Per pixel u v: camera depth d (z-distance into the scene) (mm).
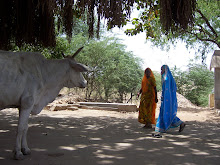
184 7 5441
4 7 6289
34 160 3627
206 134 6074
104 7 4988
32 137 5266
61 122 7645
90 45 16922
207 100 17953
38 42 7125
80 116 9344
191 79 18922
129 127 7027
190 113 11281
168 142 5090
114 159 3777
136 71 18703
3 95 3502
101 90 19172
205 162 3715
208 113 11281
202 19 11523
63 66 4242
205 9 11047
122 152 4207
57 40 10633
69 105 11836
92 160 3699
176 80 19047
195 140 5328
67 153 4062
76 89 19703
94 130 6418
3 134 5531
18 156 3596
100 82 18297
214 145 4879
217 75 12641
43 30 6699
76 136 5539
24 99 3645
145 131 6398
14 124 7027
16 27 6484
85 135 5691
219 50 12867
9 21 6574
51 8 5012
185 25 5590
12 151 4047
